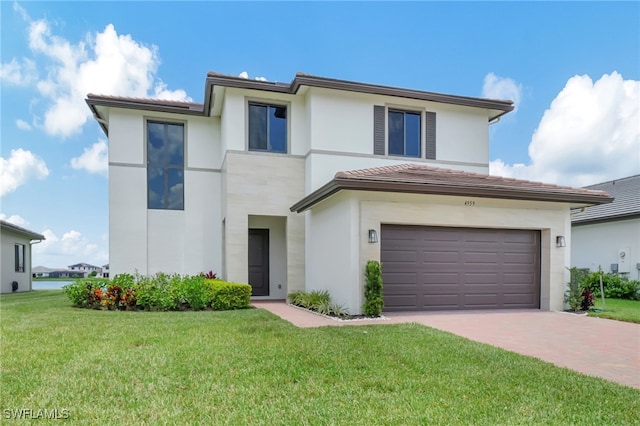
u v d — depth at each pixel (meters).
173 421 3.92
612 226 19.77
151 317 9.92
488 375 5.39
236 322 9.16
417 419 3.98
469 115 16.86
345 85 14.80
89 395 4.57
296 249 15.18
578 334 8.49
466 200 12.00
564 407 4.36
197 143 17.22
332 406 4.30
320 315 11.02
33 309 11.60
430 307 11.77
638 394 4.81
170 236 16.73
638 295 17.50
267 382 5.02
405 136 16.12
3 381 4.99
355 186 10.42
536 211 12.62
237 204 14.81
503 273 12.50
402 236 11.66
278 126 15.69
